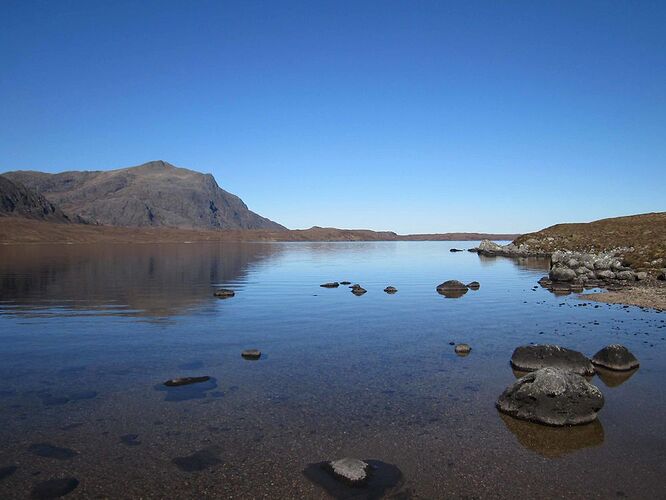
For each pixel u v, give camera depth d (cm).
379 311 2289
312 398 1084
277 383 1186
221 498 681
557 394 955
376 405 1045
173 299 2580
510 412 999
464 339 1691
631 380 1241
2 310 2172
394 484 725
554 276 3803
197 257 6756
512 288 3412
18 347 1516
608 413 1019
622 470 779
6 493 688
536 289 3338
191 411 999
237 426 927
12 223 13375
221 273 4294
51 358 1392
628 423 966
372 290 3172
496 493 704
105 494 689
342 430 915
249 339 1662
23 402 1043
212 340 1641
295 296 2798
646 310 2344
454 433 908
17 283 3209
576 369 1275
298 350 1516
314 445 850
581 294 3003
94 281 3397
